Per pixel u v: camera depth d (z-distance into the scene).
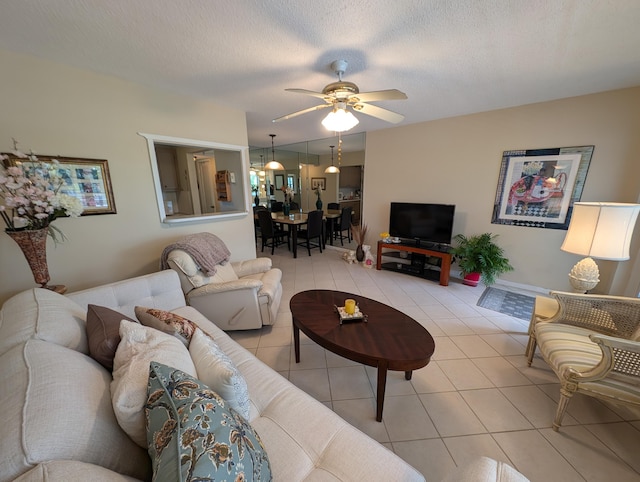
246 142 3.18
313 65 1.93
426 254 3.55
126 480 0.59
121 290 1.64
